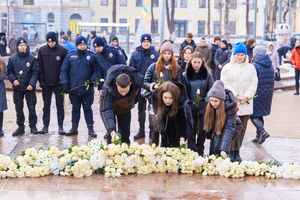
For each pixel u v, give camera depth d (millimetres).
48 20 51031
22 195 3381
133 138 6402
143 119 6391
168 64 5285
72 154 4066
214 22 56688
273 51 11789
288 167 4113
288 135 6789
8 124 7242
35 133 6566
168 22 53156
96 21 54219
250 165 4176
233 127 4285
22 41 6363
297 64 11633
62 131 6547
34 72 6465
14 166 3904
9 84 11484
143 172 4098
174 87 4207
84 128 7055
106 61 6340
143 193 3504
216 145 4355
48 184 3678
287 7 59594
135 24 55406
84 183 3729
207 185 3758
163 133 4543
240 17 56812
